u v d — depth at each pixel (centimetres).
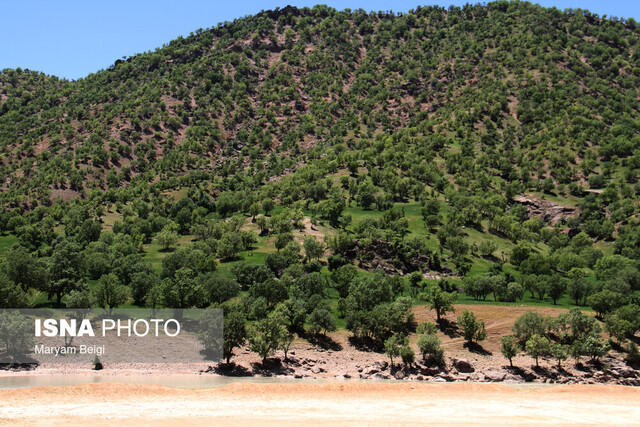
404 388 8750
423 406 7669
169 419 6366
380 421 6638
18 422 5966
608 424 6906
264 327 10688
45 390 7256
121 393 7400
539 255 18588
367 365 11050
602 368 10956
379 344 12094
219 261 17588
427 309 13738
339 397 8025
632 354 11312
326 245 18625
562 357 10962
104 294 11788
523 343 12038
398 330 12394
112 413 6506
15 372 9000
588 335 11619
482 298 15438
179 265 15062
